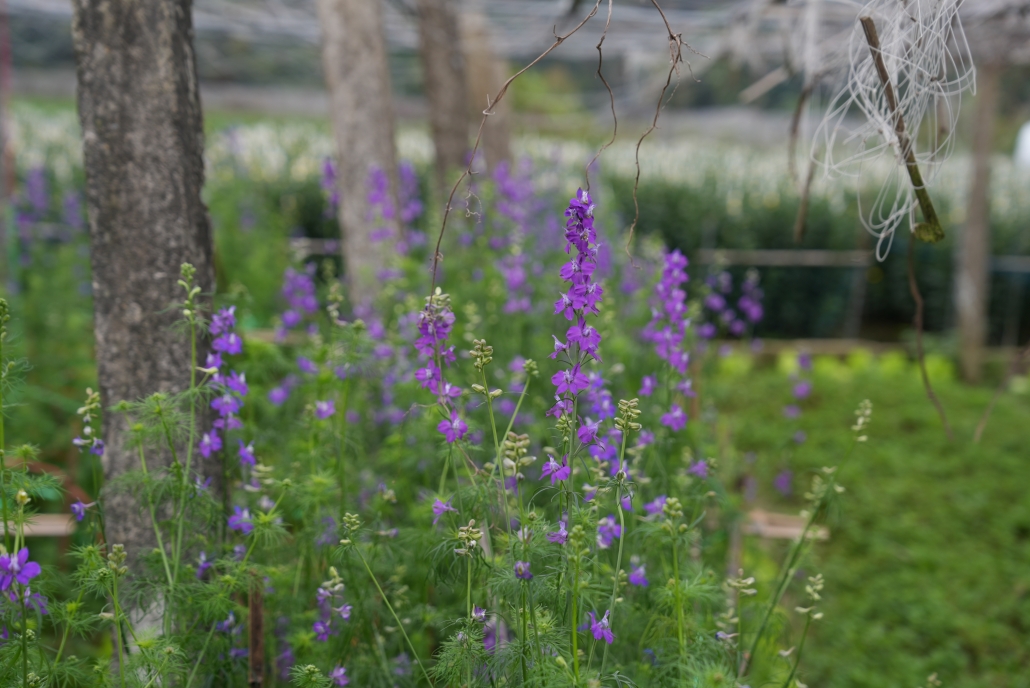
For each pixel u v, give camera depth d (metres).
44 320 6.26
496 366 3.53
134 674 2.06
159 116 2.63
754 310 5.22
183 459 2.69
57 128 12.56
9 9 8.59
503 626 2.35
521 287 4.11
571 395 2.04
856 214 10.28
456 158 7.38
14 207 7.04
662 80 9.55
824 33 5.29
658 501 2.46
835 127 2.92
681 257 2.91
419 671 2.43
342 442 2.81
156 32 2.60
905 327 11.22
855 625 4.46
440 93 7.26
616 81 16.23
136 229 2.64
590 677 1.88
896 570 5.01
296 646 2.43
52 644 3.09
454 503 2.38
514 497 2.40
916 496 5.85
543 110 20.53
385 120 5.12
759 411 7.32
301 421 3.08
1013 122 14.02
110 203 2.64
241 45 15.95
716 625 2.58
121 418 2.70
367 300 4.73
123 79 2.59
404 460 3.02
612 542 2.55
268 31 9.02
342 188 5.13
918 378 8.45
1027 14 4.65
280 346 3.97
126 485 2.33
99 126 2.61
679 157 12.66
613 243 5.66
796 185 3.50
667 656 2.21
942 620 4.50
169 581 2.28
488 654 2.00
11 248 6.79
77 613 2.06
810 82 3.39
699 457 3.61
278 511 2.69
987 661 4.24
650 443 2.86
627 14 6.66
